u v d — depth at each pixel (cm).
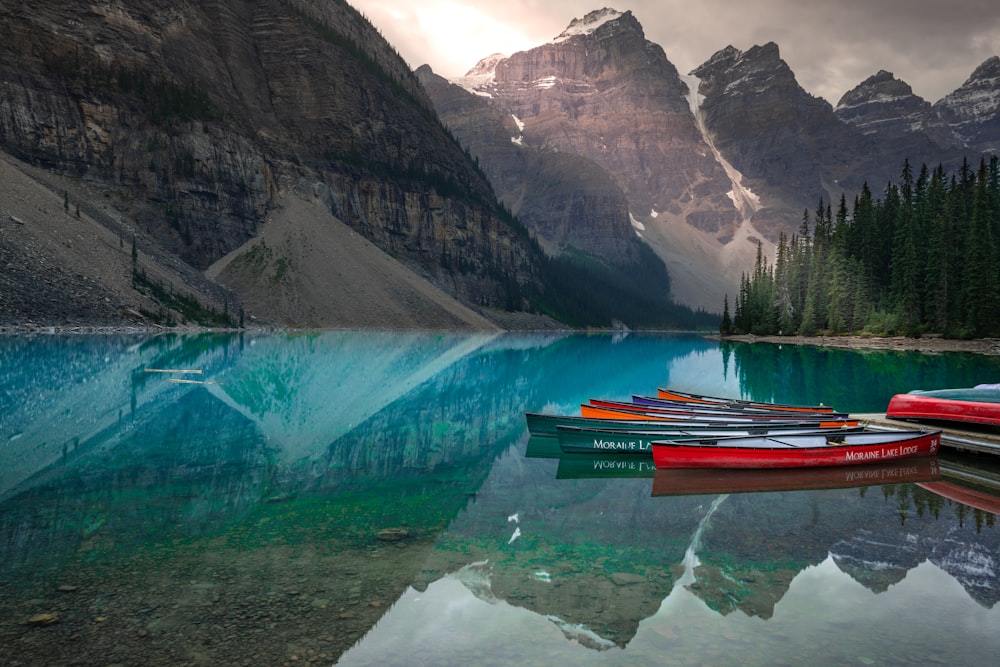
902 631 839
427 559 1097
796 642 803
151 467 1727
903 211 11731
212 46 19925
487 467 1905
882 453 2005
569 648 778
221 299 13638
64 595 906
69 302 8800
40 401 2795
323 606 891
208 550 1112
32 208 10431
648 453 2145
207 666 721
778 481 1780
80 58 14900
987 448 2070
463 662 734
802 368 6153
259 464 1816
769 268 15650
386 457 1992
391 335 13125
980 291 9106
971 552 1171
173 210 15112
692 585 993
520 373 5534
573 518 1379
